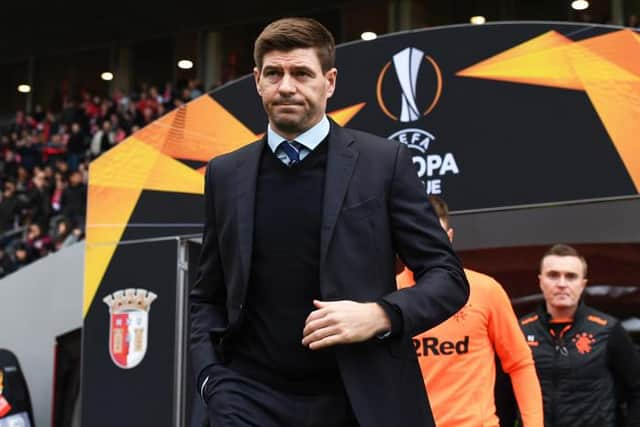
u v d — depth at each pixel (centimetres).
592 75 499
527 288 634
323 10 1659
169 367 582
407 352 196
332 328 177
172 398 577
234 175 208
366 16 1611
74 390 815
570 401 417
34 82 1997
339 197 197
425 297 188
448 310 193
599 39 500
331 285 192
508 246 561
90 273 618
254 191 203
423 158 530
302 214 199
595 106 496
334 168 200
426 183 527
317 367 195
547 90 507
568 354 420
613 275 607
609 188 486
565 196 495
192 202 590
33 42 1914
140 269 601
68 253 834
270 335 198
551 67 509
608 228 534
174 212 596
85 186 1230
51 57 1984
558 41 509
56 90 1973
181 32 1820
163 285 592
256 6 1666
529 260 600
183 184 595
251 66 1745
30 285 846
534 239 546
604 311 635
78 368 823
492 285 360
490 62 522
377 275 197
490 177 512
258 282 200
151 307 595
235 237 203
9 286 856
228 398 196
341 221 196
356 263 195
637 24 1365
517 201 505
